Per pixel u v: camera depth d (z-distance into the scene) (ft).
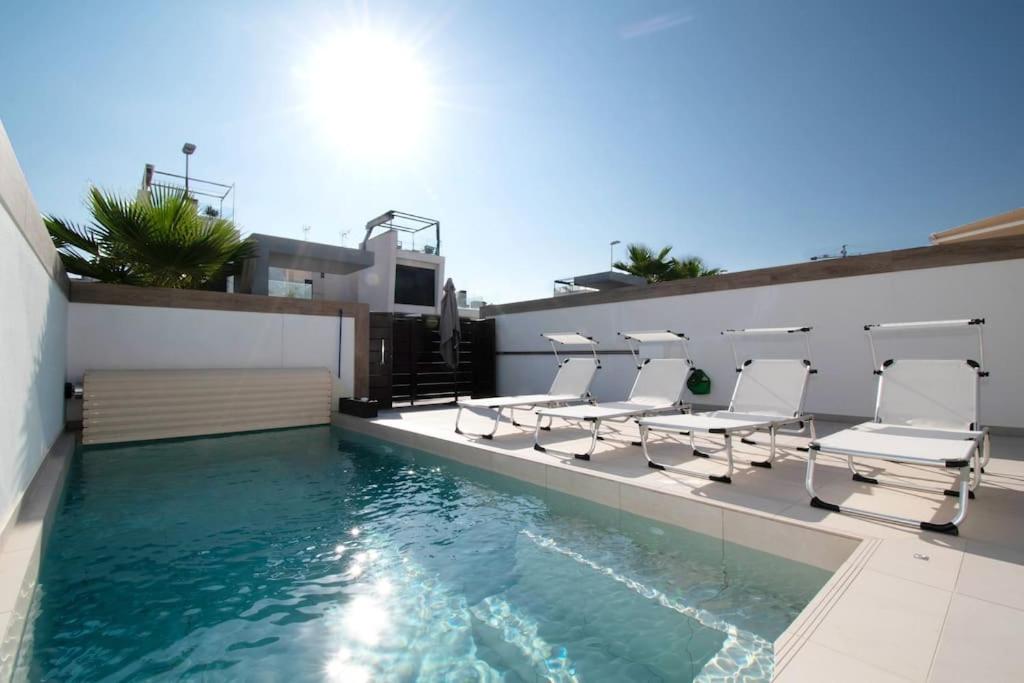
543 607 7.88
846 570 7.09
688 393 24.85
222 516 11.99
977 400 11.35
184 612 7.77
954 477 12.24
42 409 13.79
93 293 20.93
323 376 25.22
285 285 46.93
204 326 23.27
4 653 6.20
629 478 12.31
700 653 6.57
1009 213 17.90
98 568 9.25
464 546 10.28
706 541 10.23
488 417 24.44
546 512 12.37
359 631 7.25
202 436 21.61
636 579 8.79
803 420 13.92
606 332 28.73
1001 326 17.25
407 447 19.86
